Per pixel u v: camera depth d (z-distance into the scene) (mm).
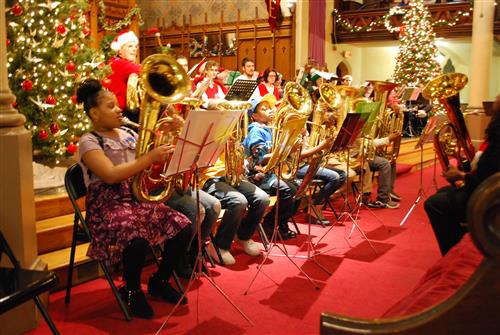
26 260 3029
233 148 4055
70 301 3451
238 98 5043
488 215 956
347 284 3914
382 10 14914
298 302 3527
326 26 15273
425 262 4504
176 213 3367
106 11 11273
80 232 3535
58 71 5223
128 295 3242
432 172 10656
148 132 2920
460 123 4027
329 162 5883
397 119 6676
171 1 15656
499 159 3156
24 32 5094
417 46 13148
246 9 14531
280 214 5027
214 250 4328
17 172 2959
